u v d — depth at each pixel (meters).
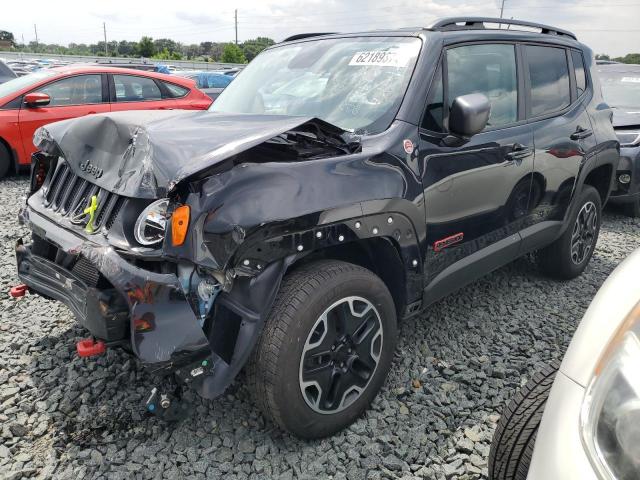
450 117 2.69
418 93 2.77
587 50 4.34
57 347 3.14
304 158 2.37
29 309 3.60
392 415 2.65
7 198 6.58
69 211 2.49
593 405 1.29
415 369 3.04
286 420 2.27
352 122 2.79
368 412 2.66
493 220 3.23
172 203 2.01
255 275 2.11
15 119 7.35
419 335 3.44
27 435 2.45
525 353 3.30
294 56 3.50
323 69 3.20
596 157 4.11
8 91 7.57
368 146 2.54
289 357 2.18
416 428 2.57
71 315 3.52
